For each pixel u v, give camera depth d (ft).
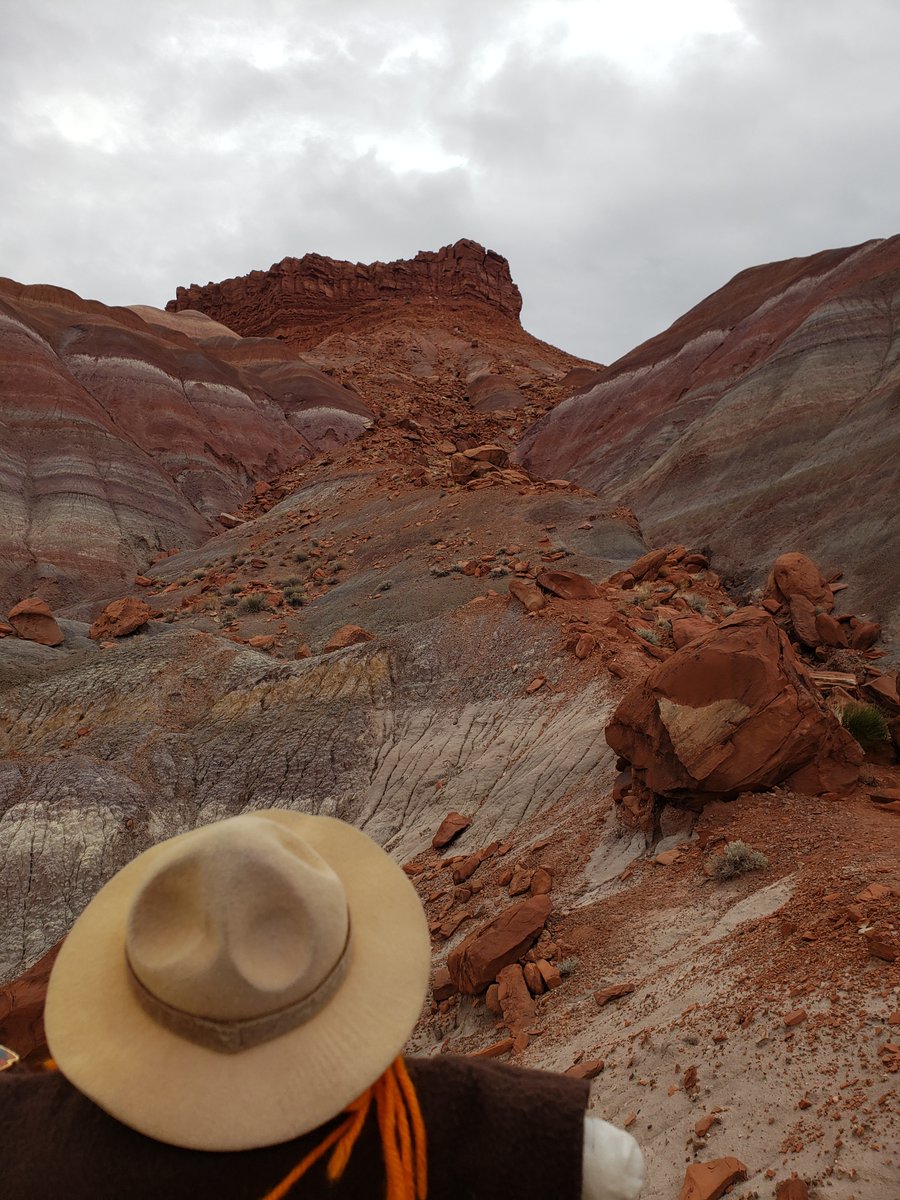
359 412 368.89
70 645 134.00
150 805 85.61
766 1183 16.85
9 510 216.74
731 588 151.64
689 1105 20.98
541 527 157.79
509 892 48.42
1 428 249.75
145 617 139.13
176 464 284.41
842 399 195.52
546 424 328.90
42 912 73.46
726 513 177.47
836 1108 18.06
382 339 525.34
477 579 129.80
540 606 104.17
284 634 131.44
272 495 270.87
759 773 43.93
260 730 95.14
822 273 277.44
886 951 23.27
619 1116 22.20
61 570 203.92
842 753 45.16
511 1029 33.35
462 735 84.64
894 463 152.46
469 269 626.23
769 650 45.96
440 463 253.24
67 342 333.01
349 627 115.24
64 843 78.84
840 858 34.17
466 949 38.52
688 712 45.60
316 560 175.83
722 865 38.47
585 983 34.24
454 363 497.87
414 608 122.21
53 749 97.86
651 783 47.52
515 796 67.56
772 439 193.36
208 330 502.79
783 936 28.04
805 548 149.18
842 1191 15.74
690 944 32.89
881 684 66.23
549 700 84.12
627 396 305.32
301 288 624.18
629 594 112.27
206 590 173.88
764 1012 23.27
